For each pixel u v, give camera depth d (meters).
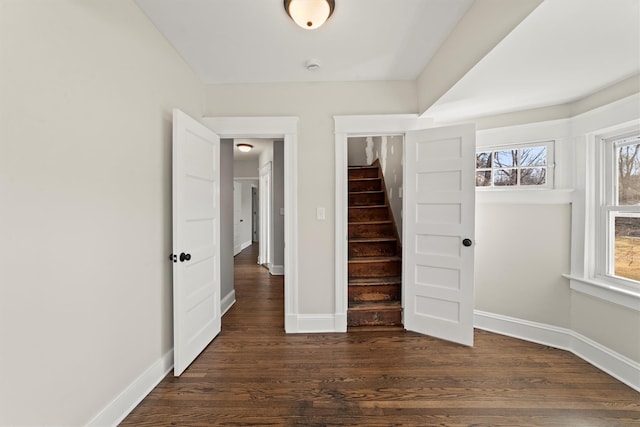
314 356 2.20
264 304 3.40
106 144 1.45
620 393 1.76
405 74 2.50
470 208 2.35
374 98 2.60
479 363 2.09
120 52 1.54
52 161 1.17
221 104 2.61
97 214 1.39
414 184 2.60
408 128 2.59
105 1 1.43
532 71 1.75
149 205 1.81
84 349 1.32
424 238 2.56
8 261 1.02
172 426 1.51
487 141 2.58
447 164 2.44
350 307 2.78
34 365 1.10
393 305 2.83
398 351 2.27
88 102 1.34
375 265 3.17
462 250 2.38
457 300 2.41
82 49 1.30
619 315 1.90
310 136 2.61
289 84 2.61
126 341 1.60
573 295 2.23
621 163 2.03
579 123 2.19
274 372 1.99
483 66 1.68
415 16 1.76
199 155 2.22
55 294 1.18
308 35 1.93
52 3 1.16
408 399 1.71
